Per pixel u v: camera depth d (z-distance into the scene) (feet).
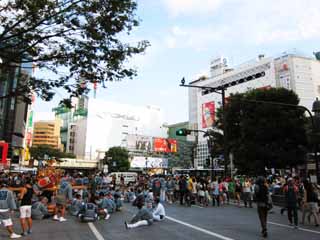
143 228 39.86
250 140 118.32
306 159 122.72
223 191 76.79
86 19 31.37
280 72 370.32
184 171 203.00
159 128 536.42
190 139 411.95
